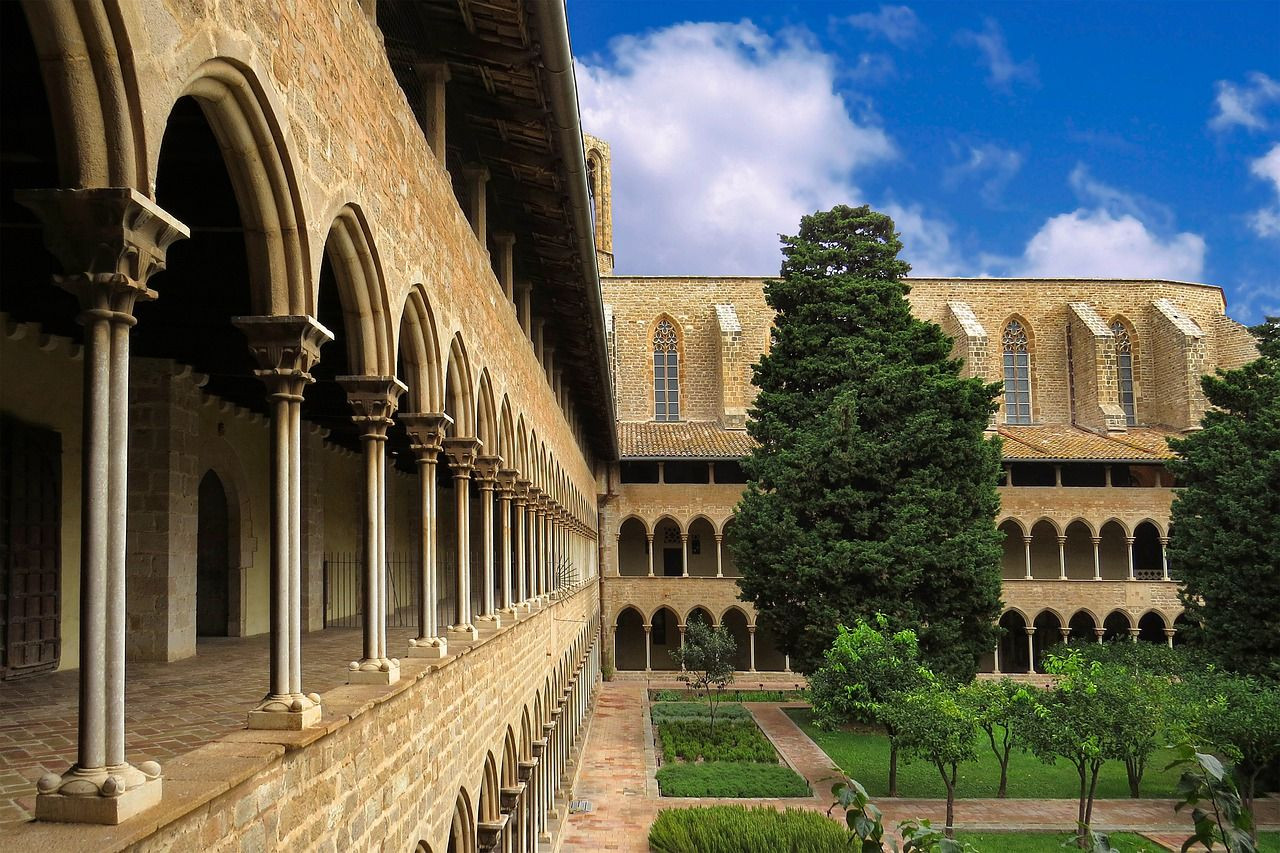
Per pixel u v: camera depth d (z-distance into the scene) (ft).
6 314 42.24
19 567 41.14
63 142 16.22
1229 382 149.28
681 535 204.95
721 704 165.68
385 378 31.07
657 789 107.14
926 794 110.11
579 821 93.71
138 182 16.69
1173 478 201.98
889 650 114.52
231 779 18.63
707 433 214.07
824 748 132.16
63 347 45.73
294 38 23.57
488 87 49.73
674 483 197.47
